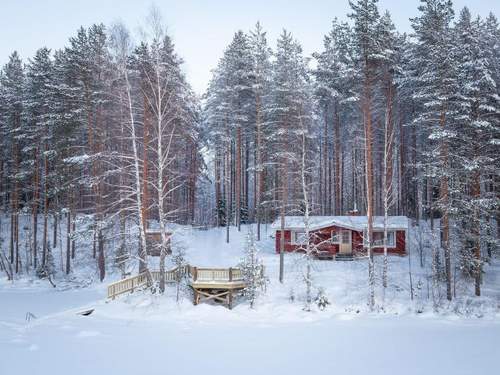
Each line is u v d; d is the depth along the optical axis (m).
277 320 19.59
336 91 35.59
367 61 25.45
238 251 35.69
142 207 23.02
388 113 28.97
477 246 24.80
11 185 41.22
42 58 37.78
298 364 11.71
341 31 35.59
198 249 36.22
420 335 16.19
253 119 38.09
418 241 33.78
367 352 13.25
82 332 15.39
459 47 28.73
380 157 42.81
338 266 30.83
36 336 14.70
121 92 23.98
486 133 25.61
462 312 21.27
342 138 42.62
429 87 25.05
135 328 16.78
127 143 27.75
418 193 37.75
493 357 12.60
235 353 12.91
